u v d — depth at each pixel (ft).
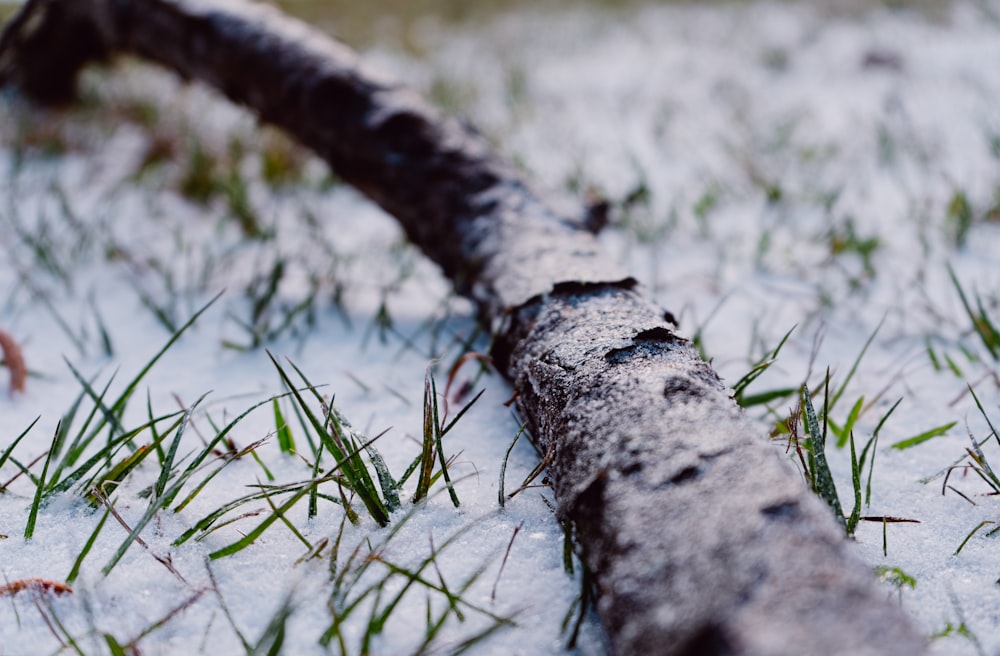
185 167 3.79
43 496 1.96
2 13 7.13
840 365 2.33
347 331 2.51
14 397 2.26
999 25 6.64
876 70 5.70
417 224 2.56
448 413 2.19
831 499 1.86
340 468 1.96
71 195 3.51
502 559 1.87
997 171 3.47
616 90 5.75
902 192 3.39
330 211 3.51
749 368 2.32
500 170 2.52
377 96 2.61
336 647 1.76
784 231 3.11
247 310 2.60
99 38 4.00
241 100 2.92
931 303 2.51
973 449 2.07
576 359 1.99
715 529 1.70
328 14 8.89
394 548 1.88
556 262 2.25
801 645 1.59
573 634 1.75
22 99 4.57
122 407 2.07
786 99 5.17
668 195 3.59
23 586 1.81
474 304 2.45
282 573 1.85
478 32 8.54
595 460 1.83
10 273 2.78
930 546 1.89
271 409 2.21
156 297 2.67
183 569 1.86
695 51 7.02
